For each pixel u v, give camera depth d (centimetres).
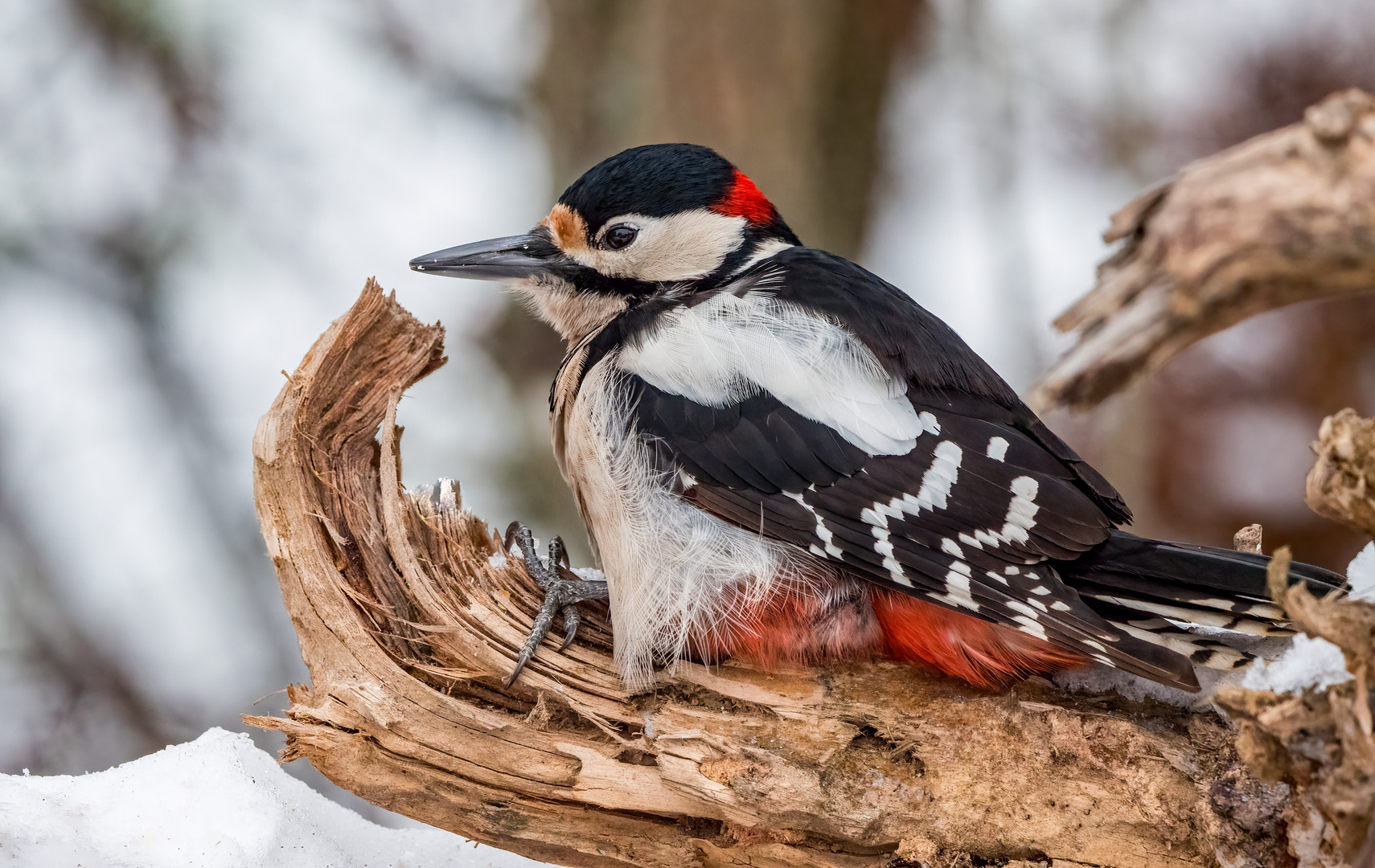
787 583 584
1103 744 508
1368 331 1105
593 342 668
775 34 1225
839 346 617
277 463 551
